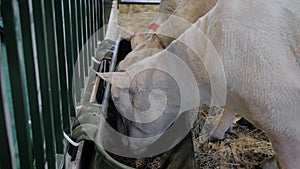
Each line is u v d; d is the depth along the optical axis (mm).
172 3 1954
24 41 1022
